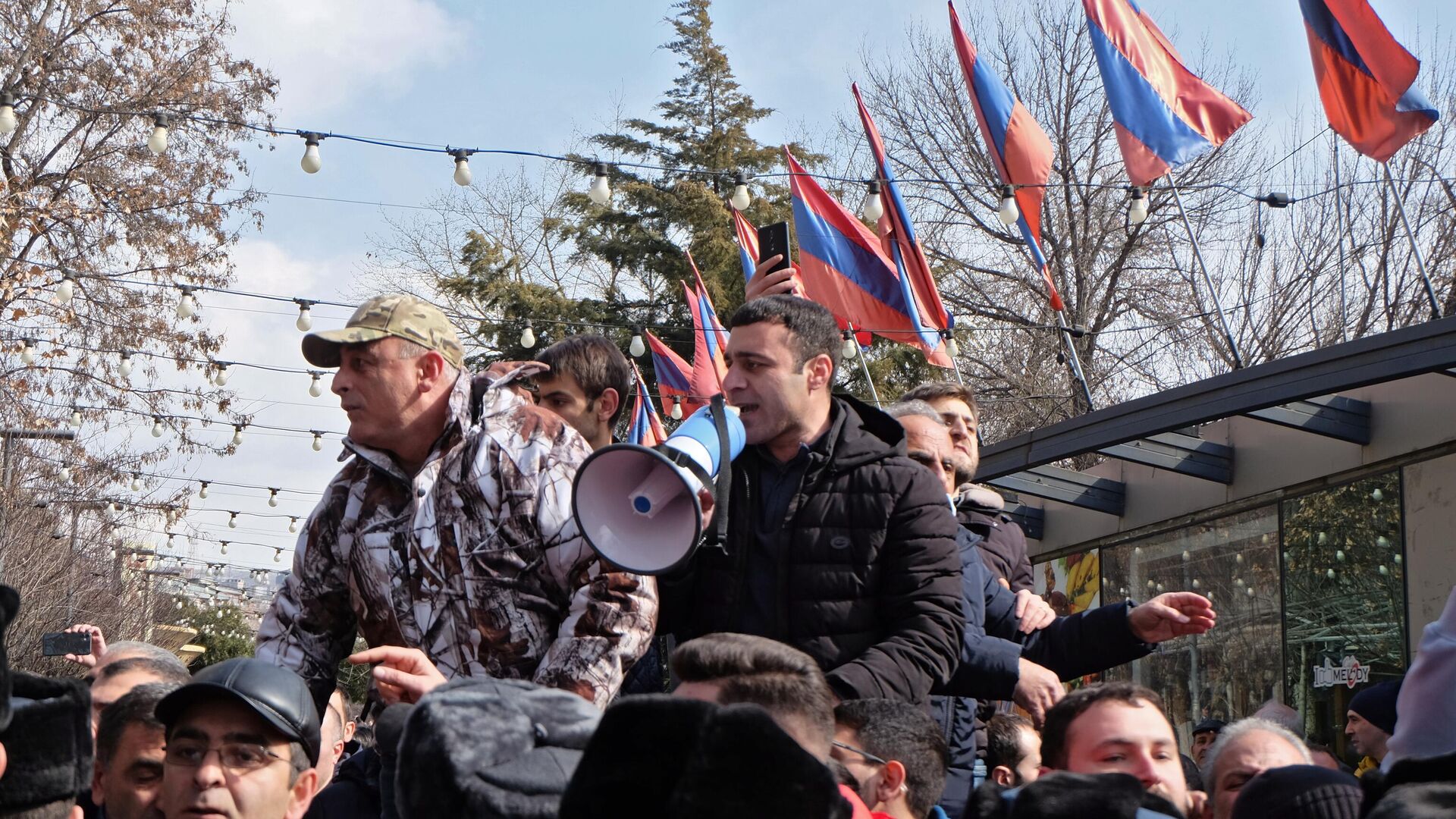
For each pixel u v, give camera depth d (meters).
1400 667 11.11
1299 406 11.42
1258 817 2.78
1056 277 25.53
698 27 30.61
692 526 3.34
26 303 21.94
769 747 1.51
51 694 2.26
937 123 26.94
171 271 23.95
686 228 29.52
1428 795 1.77
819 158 30.34
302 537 3.94
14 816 2.17
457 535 3.67
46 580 21.59
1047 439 11.96
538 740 1.98
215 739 3.00
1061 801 1.94
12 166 23.38
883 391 26.88
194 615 35.50
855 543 3.78
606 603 3.56
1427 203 22.17
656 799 1.52
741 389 3.84
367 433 3.76
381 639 3.80
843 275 10.80
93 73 23.84
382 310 3.77
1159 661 14.71
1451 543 10.51
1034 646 4.46
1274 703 6.85
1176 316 24.73
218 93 24.70
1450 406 10.61
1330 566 11.97
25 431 19.77
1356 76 10.02
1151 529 14.41
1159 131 11.19
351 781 3.77
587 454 3.79
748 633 3.81
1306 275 23.56
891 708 3.49
